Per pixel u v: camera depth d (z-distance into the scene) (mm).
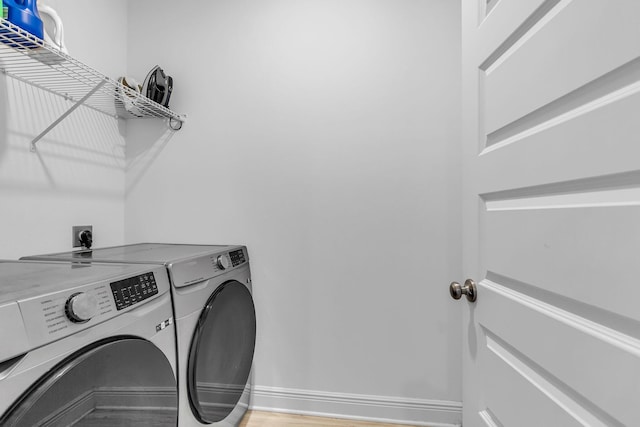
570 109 612
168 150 1932
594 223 554
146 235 1944
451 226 1699
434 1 1723
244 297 1624
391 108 1750
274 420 1729
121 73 1911
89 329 783
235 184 1876
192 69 1915
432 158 1716
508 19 800
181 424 1147
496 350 877
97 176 1751
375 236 1760
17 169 1344
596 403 543
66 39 1544
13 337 619
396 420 1722
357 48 1782
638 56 479
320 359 1797
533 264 712
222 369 1393
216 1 1904
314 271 1807
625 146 496
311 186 1814
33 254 1405
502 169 832
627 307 492
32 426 633
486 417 923
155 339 1023
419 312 1723
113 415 825
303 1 1831
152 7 1954
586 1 570
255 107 1864
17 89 1348
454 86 1702
